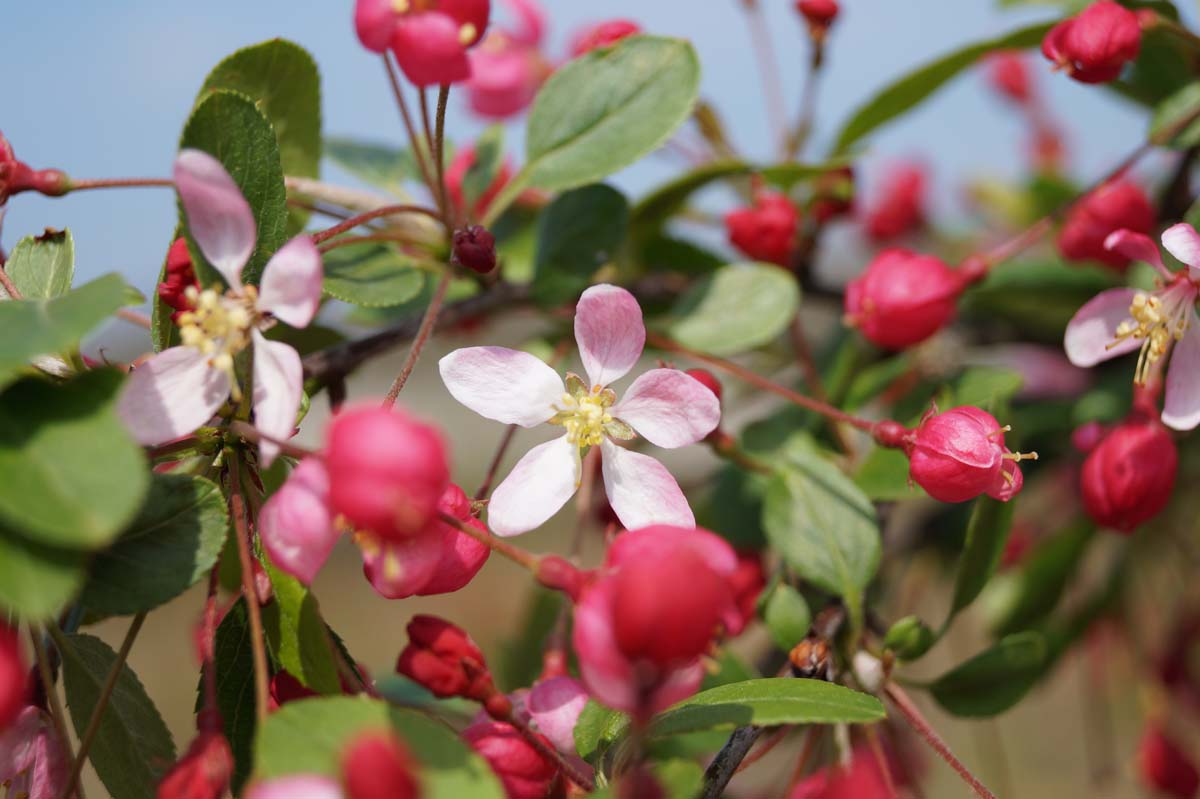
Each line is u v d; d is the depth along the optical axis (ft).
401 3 0.95
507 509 0.94
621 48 1.07
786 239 1.13
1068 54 1.02
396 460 0.84
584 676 0.84
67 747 0.91
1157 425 1.01
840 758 0.98
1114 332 1.01
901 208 1.40
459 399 0.95
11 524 0.83
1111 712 1.54
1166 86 1.16
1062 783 1.83
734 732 0.90
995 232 1.42
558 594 1.21
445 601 2.28
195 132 0.92
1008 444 1.22
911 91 1.15
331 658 0.89
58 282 0.94
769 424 1.12
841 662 0.98
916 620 0.97
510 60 1.23
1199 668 1.26
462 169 1.16
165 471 0.94
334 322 1.15
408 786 0.80
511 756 0.91
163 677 2.17
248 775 0.92
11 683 0.83
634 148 1.05
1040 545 1.20
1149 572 1.29
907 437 0.97
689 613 0.83
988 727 1.45
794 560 1.00
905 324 1.05
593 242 1.09
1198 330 0.99
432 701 1.08
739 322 1.10
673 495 0.95
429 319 0.96
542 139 1.06
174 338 0.94
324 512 0.86
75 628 0.94
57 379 0.89
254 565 0.91
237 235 0.90
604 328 0.95
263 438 0.88
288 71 1.03
